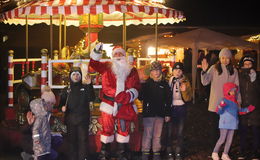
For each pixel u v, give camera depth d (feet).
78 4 29.27
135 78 27.73
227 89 27.68
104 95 27.86
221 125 27.68
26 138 25.05
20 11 29.94
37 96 38.27
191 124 43.91
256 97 29.84
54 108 31.09
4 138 34.58
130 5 29.25
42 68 33.22
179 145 28.94
